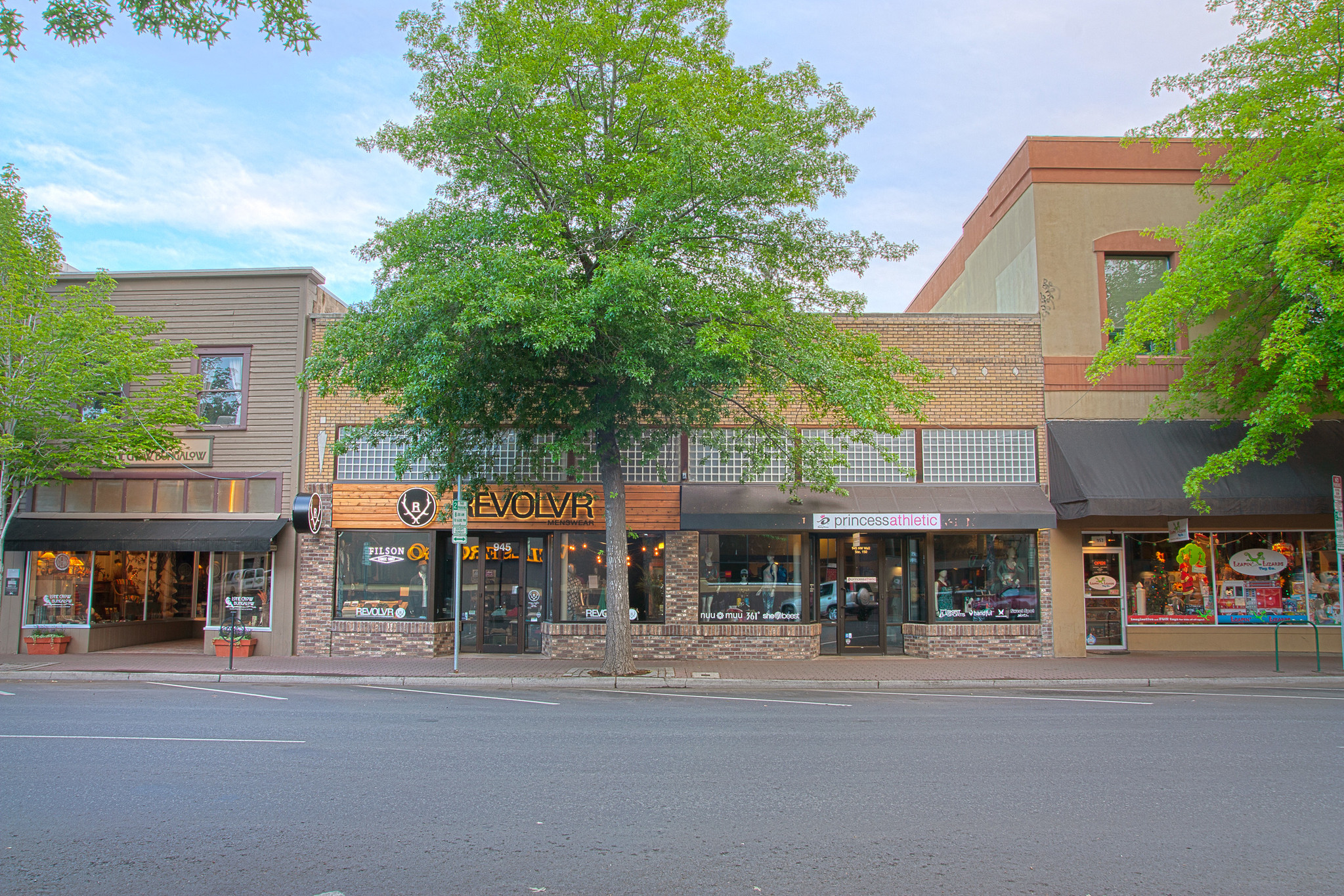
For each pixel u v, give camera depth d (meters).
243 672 15.67
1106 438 18.31
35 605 18.94
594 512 18.45
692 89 15.02
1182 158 19.48
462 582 19.14
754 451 16.66
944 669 16.41
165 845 5.71
